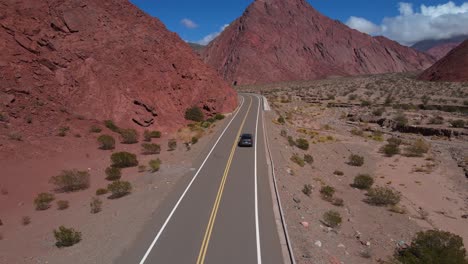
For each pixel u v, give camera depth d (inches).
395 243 713.6
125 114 1593.3
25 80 1381.6
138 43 1919.3
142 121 1610.5
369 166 1413.6
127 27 1964.8
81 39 1680.6
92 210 771.4
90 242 628.7
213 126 1847.9
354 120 2696.9
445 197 1041.5
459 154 1583.4
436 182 1189.7
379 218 856.9
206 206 780.6
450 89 3863.2
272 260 562.9
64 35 1640.0
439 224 840.3
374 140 1957.4
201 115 1985.7
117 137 1438.2
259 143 1449.3
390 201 963.3
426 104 3051.2
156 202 809.5
